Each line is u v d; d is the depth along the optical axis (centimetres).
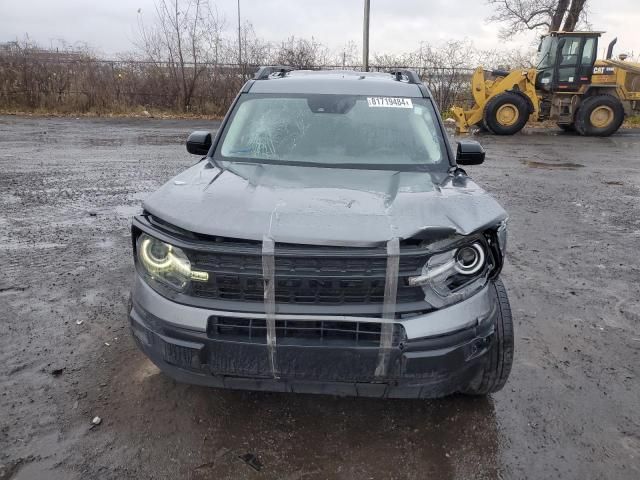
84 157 1123
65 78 2064
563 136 1845
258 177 329
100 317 417
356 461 278
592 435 303
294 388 262
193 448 282
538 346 399
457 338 256
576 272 552
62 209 720
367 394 262
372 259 244
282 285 246
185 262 256
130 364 354
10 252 551
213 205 272
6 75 1988
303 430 299
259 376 255
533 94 1773
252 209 267
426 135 394
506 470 275
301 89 432
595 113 1803
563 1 2673
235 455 279
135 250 281
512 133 1795
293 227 250
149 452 278
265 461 276
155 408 312
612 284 522
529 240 658
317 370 250
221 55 2192
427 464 278
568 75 1789
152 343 266
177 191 295
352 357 247
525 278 531
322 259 242
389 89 435
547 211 807
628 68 1831
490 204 290
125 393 324
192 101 2139
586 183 1032
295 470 271
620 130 2066
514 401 331
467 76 2270
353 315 244
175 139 1433
